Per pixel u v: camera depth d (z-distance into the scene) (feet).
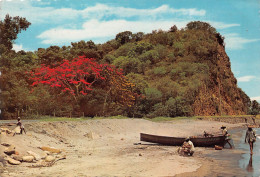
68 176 32.89
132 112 148.56
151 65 242.37
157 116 153.79
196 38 279.08
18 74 136.56
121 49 277.03
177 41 287.69
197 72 219.20
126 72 223.10
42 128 62.64
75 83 133.59
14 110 111.65
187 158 49.08
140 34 323.37
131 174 35.17
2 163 36.24
